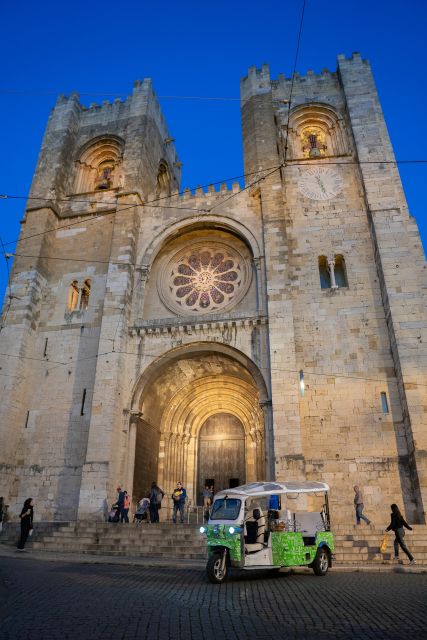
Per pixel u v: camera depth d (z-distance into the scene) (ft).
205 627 23.93
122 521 69.51
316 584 38.11
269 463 73.97
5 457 80.23
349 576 43.50
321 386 77.87
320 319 82.84
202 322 84.99
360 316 81.76
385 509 68.69
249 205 95.86
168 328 86.43
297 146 105.40
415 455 66.85
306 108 108.06
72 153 115.85
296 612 27.43
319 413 76.18
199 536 61.62
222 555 39.45
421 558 52.80
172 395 100.27
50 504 78.07
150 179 112.27
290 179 97.40
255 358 80.69
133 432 82.07
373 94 100.63
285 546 41.24
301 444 71.10
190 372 95.30
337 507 69.72
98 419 78.69
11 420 82.89
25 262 96.53
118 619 25.49
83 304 95.66
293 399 74.02
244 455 102.12
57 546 63.46
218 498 43.98
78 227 103.19
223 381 100.48
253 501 44.04
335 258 88.84
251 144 103.24
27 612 26.91
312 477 72.23
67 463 80.33
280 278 83.61
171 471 96.53
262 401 77.56
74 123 118.73
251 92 110.11
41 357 90.22
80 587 35.24
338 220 91.20
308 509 68.28
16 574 40.86
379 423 73.82
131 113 115.55
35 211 102.73
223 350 83.51
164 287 97.14
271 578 41.93
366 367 77.87
